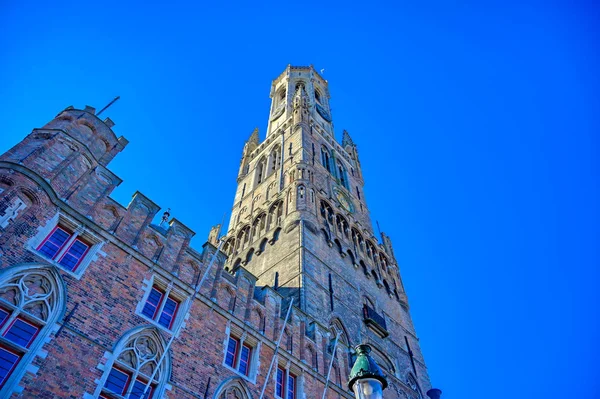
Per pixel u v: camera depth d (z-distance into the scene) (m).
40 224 18.14
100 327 17.53
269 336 25.30
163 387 18.08
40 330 15.95
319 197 48.34
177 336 20.11
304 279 34.62
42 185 18.91
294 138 60.28
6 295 15.87
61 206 19.36
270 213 47.59
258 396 21.83
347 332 34.50
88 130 23.61
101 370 16.56
